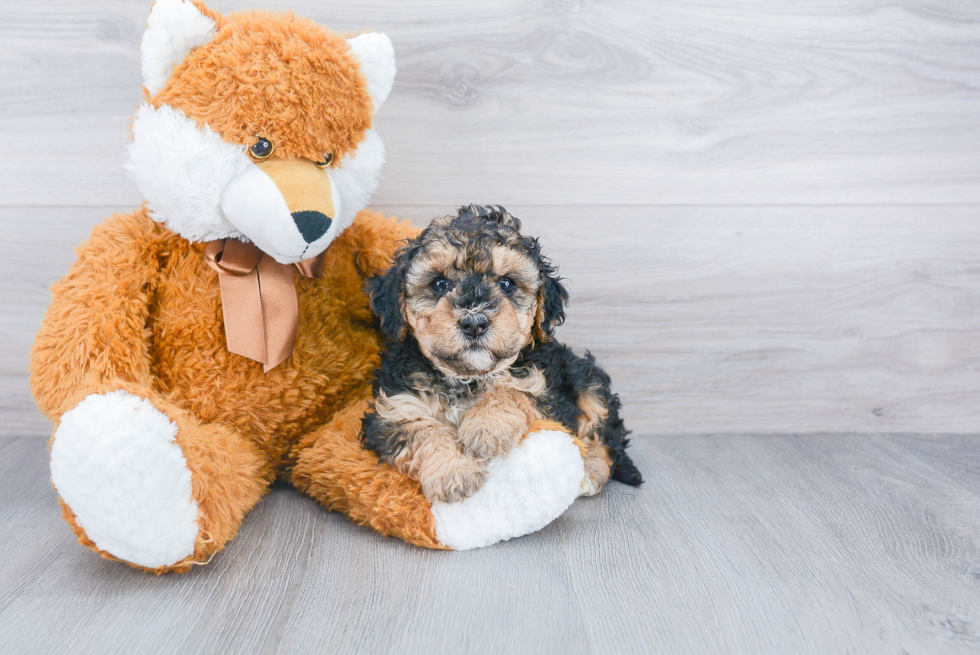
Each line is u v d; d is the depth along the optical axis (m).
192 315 1.80
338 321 2.04
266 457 1.97
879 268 2.48
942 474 2.23
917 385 2.57
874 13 2.33
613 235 2.43
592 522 1.87
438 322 1.71
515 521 1.69
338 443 1.87
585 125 2.35
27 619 1.39
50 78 2.23
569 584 1.55
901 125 2.40
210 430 1.76
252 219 1.62
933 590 1.55
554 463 1.69
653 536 1.79
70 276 1.76
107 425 1.43
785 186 2.42
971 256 2.49
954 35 2.36
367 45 1.77
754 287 2.48
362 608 1.44
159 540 1.46
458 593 1.50
